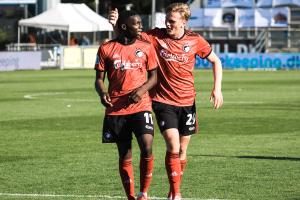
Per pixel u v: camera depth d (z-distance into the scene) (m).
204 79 80.50
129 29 18.03
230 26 124.94
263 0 128.88
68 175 22.80
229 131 34.28
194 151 27.78
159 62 19.25
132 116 18.05
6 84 72.12
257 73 93.56
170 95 19.17
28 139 31.48
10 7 132.38
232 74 91.06
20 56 101.62
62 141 30.75
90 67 108.94
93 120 39.25
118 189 20.61
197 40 19.31
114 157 26.33
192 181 21.67
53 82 75.19
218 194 19.83
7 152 27.67
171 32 19.12
